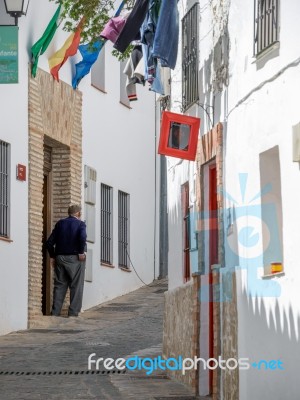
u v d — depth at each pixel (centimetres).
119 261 2975
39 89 2441
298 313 1088
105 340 2072
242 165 1295
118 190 2972
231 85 1361
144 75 1773
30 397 1405
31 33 2406
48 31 2380
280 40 1159
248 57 1278
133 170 3081
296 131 1093
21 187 2333
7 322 2244
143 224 3138
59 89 2566
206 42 1512
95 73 2881
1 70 2000
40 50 2420
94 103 2812
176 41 1570
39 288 2409
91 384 1534
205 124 1516
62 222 2472
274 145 1171
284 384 1128
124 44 1664
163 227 3195
